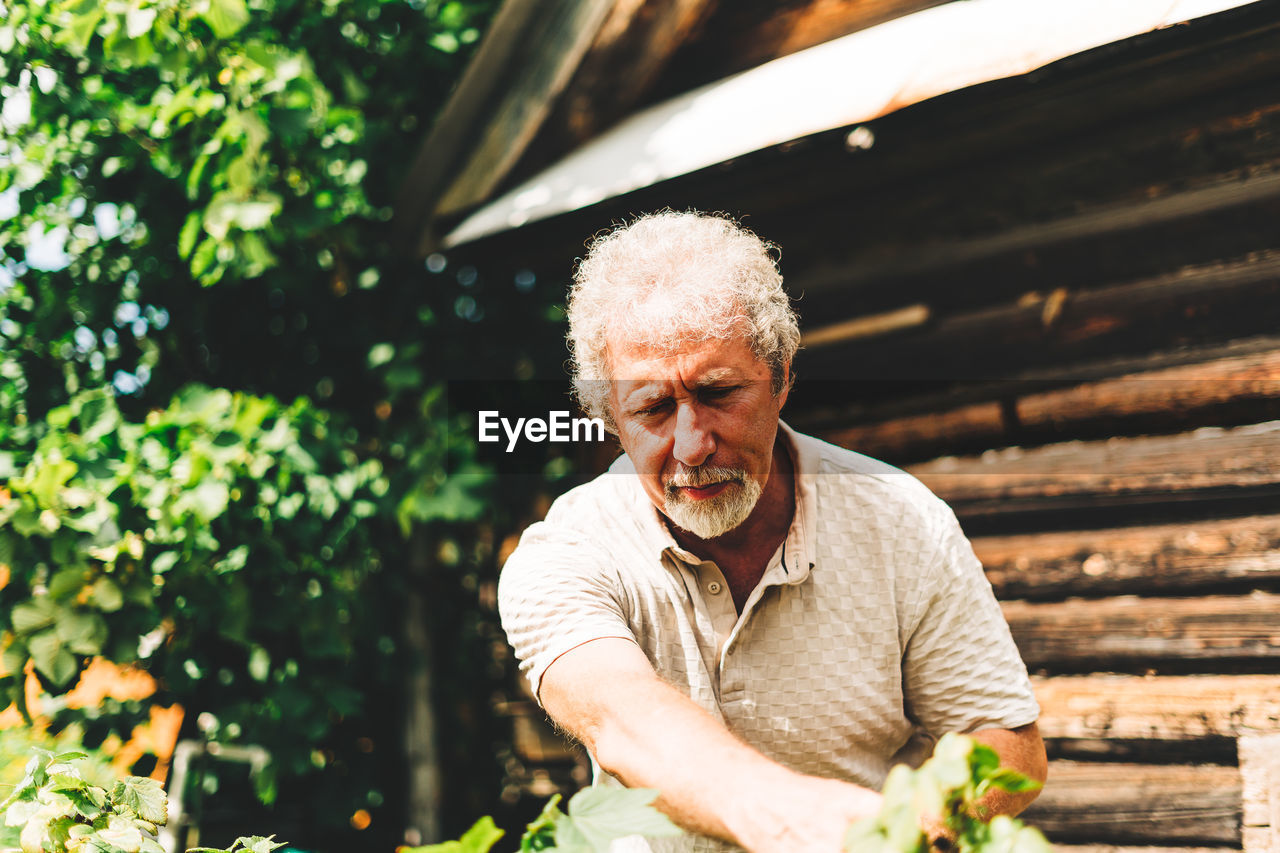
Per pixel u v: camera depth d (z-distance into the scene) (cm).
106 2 272
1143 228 255
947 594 146
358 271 349
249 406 290
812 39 322
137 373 333
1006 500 266
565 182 313
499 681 374
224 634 285
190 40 283
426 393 341
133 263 321
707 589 144
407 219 343
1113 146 256
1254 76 230
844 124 248
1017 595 264
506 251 336
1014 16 247
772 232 319
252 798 322
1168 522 248
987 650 147
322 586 307
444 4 350
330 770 338
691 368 127
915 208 292
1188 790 235
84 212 315
